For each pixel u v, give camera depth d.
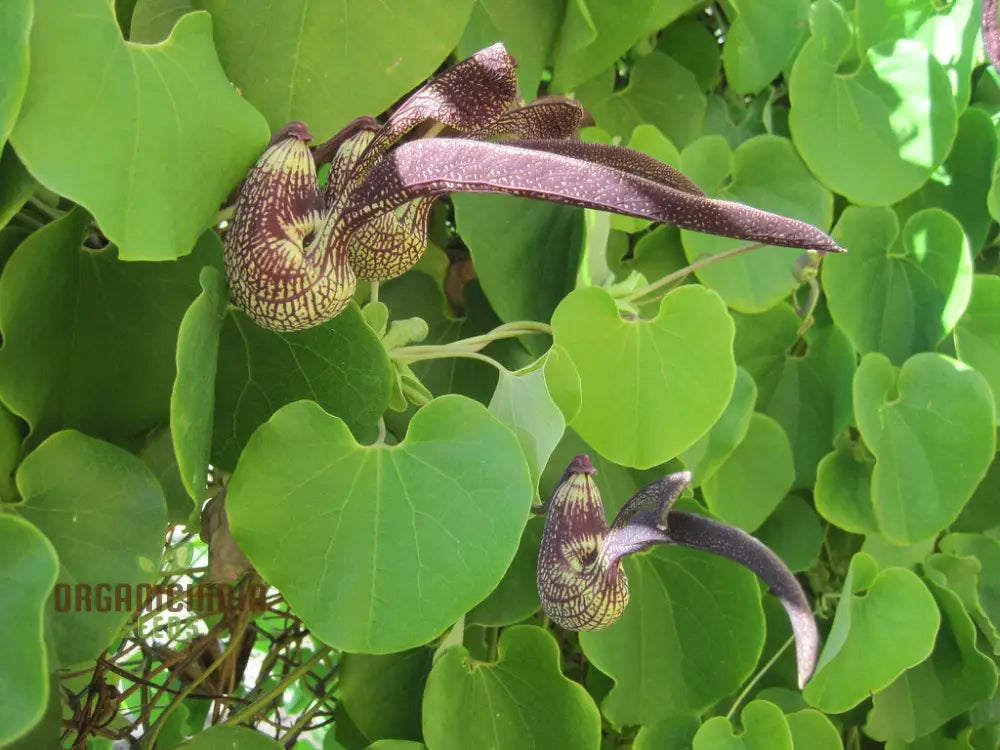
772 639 0.76
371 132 0.51
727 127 0.79
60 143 0.47
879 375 0.74
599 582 0.55
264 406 0.56
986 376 0.77
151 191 0.49
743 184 0.76
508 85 0.50
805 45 0.75
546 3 0.66
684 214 0.45
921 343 0.78
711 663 0.68
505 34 0.64
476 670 0.65
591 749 0.64
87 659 0.51
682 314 0.63
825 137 0.75
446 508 0.53
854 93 0.77
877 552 0.77
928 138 0.76
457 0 0.55
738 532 0.55
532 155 0.46
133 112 0.49
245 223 0.50
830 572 0.81
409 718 0.66
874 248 0.77
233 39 0.53
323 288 0.50
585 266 0.65
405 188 0.48
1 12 0.46
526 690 0.65
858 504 0.76
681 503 0.68
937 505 0.74
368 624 0.52
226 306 0.53
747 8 0.75
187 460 0.50
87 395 0.53
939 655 0.77
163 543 0.52
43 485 0.51
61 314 0.52
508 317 0.66
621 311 0.65
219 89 0.51
